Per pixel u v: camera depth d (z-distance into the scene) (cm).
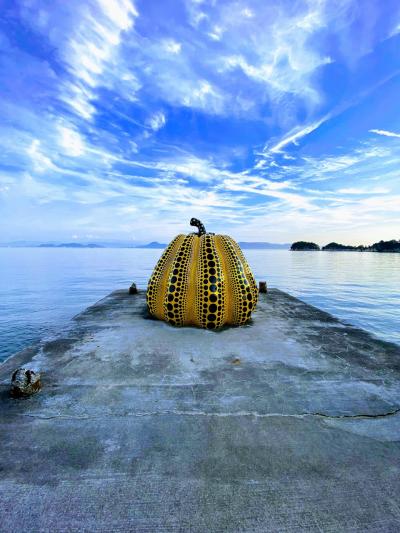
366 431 287
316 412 316
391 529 194
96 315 705
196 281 600
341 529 193
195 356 461
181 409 318
